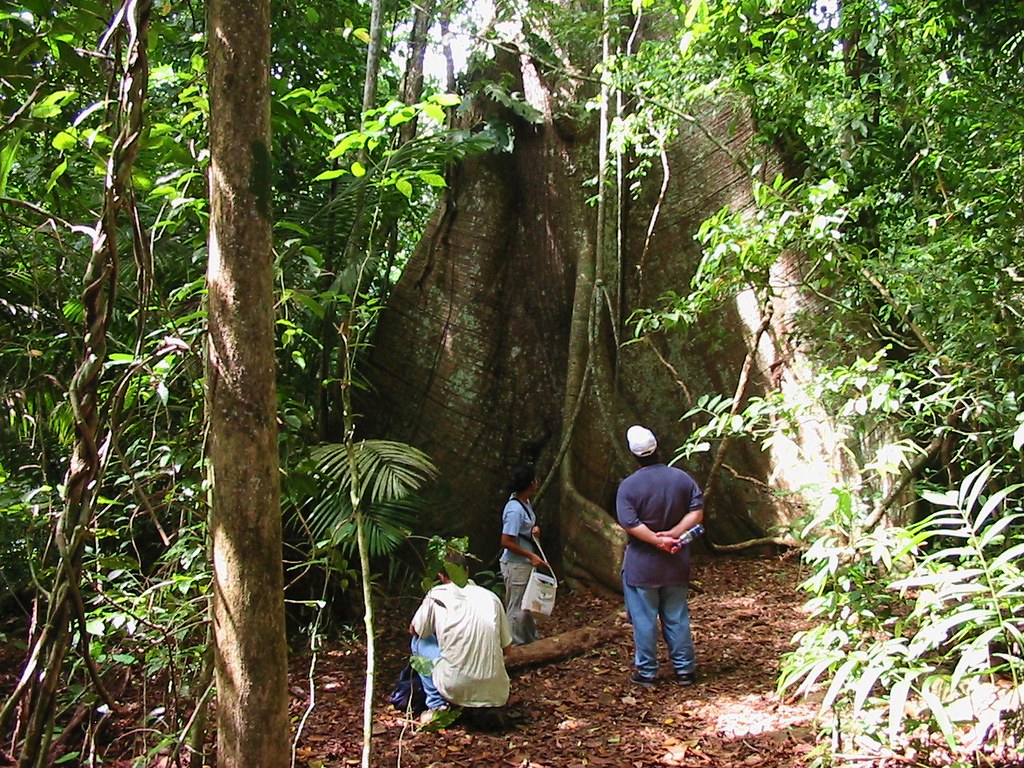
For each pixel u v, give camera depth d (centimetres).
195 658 367
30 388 392
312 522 642
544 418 870
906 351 659
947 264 514
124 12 227
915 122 667
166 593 341
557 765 416
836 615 360
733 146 793
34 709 217
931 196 697
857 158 716
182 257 523
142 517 462
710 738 427
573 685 537
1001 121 590
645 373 824
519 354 882
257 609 219
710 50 698
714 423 520
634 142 757
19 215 422
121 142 221
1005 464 481
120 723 405
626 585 527
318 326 715
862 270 537
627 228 859
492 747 445
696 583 719
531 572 609
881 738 330
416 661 382
